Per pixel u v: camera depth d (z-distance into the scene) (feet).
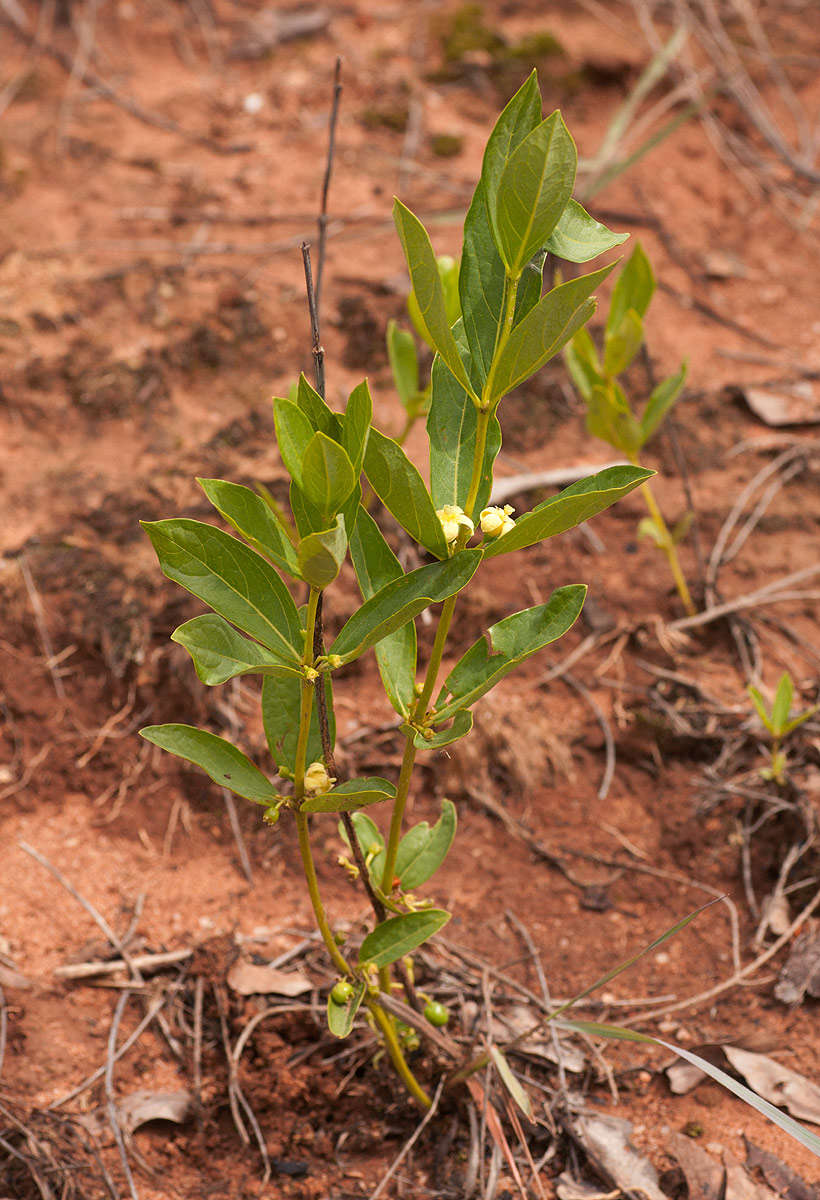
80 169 15.51
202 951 8.04
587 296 4.40
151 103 16.97
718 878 8.67
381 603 5.17
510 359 4.69
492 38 18.08
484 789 9.35
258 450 11.69
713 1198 6.57
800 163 16.51
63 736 9.62
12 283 13.17
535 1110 7.08
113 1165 6.90
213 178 15.48
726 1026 7.61
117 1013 7.75
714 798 9.10
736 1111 7.13
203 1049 7.59
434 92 17.37
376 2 19.34
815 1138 5.37
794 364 13.21
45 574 10.36
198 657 4.99
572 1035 7.53
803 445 12.16
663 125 16.89
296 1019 7.61
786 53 18.85
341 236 14.46
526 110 4.61
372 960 5.95
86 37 17.94
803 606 10.64
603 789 9.36
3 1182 6.69
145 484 11.20
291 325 13.02
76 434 11.92
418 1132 6.86
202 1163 7.05
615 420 9.60
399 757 9.51
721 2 19.67
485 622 10.40
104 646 9.86
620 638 10.44
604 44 18.07
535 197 4.38
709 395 12.71
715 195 15.89
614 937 8.31
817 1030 7.50
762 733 9.32
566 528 4.96
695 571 10.94
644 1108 7.19
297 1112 7.27
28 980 7.91
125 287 13.28
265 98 17.10
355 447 4.65
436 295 4.49
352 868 6.04
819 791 8.82
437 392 5.38
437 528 4.94
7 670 9.86
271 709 5.89
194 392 12.41
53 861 8.85
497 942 8.25
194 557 4.99
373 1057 7.41
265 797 5.59
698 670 10.14
